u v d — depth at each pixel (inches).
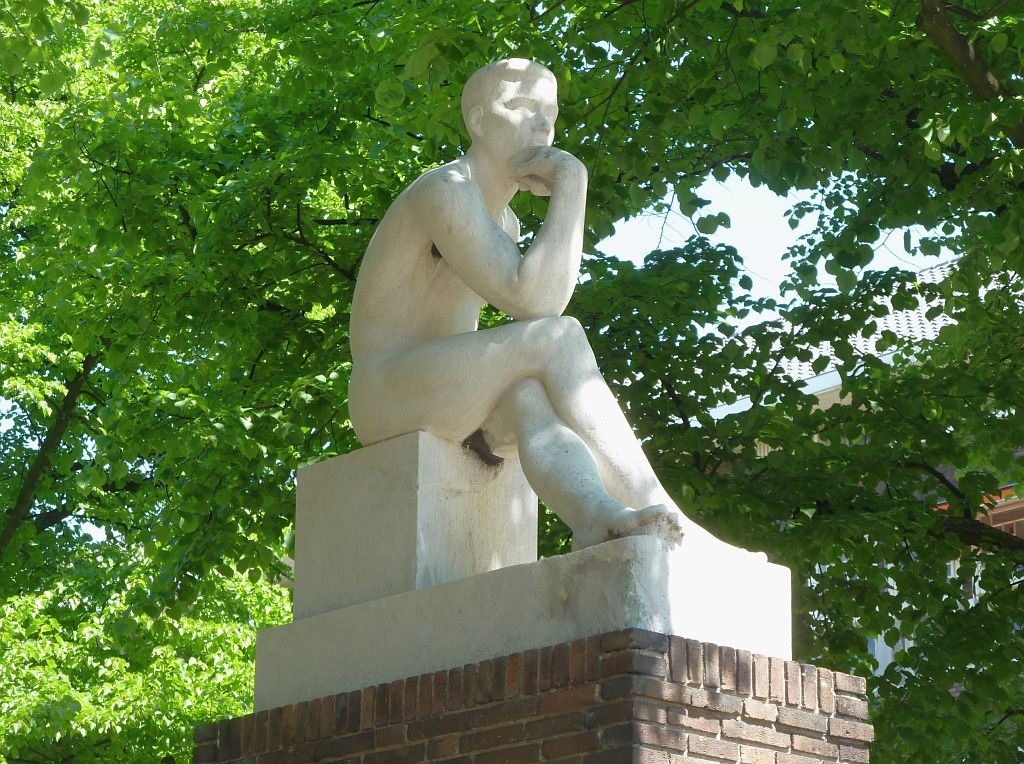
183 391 503.2
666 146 486.9
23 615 645.3
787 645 217.2
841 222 511.2
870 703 493.7
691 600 204.7
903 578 494.0
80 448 749.9
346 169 500.1
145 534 505.7
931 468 506.9
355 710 225.8
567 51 477.1
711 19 451.2
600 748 192.7
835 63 415.5
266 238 506.3
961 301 487.5
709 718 198.8
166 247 518.3
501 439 231.8
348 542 239.5
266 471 495.8
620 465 221.5
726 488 460.1
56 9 406.0
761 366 503.2
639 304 488.1
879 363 512.7
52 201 531.8
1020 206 416.8
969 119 411.2
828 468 494.6
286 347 521.7
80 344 517.7
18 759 660.7
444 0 474.0
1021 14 409.7
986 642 482.3
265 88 548.7
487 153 241.4
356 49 510.3
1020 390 495.5
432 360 229.5
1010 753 524.7
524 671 204.1
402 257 239.6
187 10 530.3
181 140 531.8
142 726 641.0
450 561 231.3
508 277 227.3
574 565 205.0
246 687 661.9
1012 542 508.4
